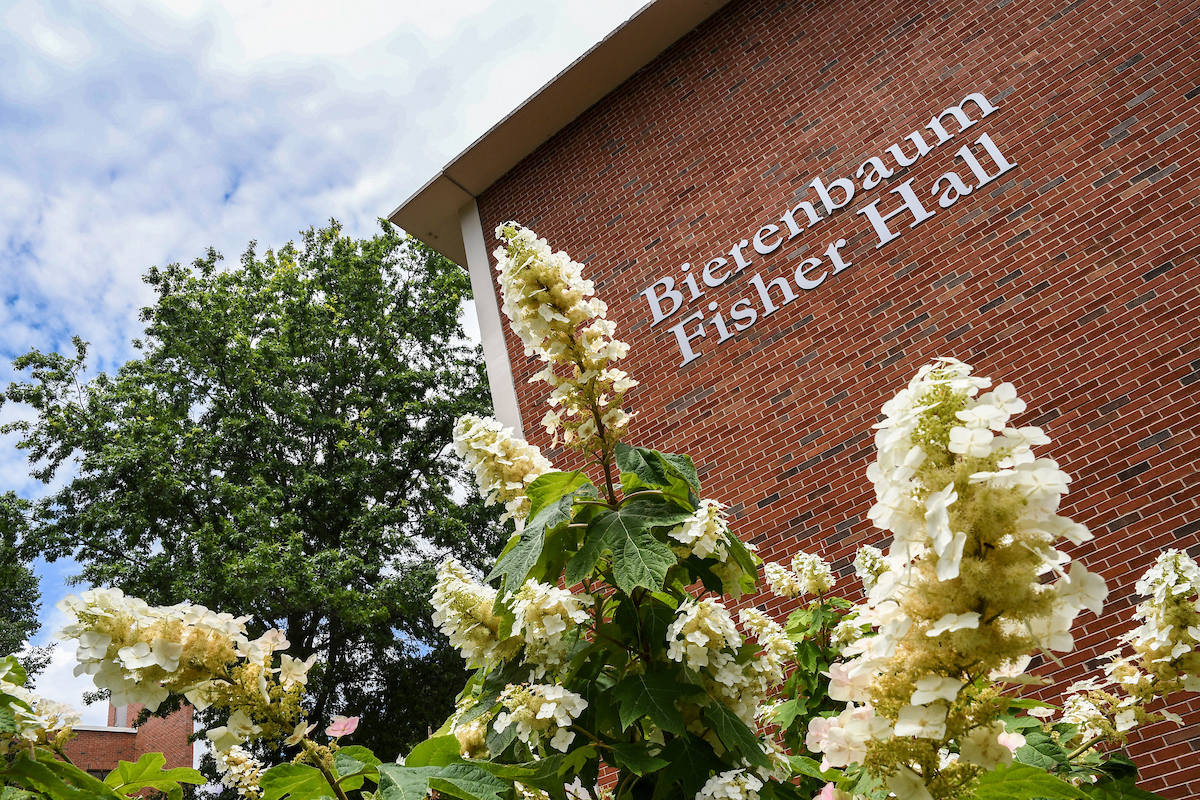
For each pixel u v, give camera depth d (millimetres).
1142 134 6227
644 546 2447
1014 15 7168
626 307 8359
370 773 1694
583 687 2484
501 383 9109
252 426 19453
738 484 6977
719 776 2164
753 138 8227
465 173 10234
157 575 15727
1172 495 5258
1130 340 5742
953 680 1240
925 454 1275
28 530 17375
